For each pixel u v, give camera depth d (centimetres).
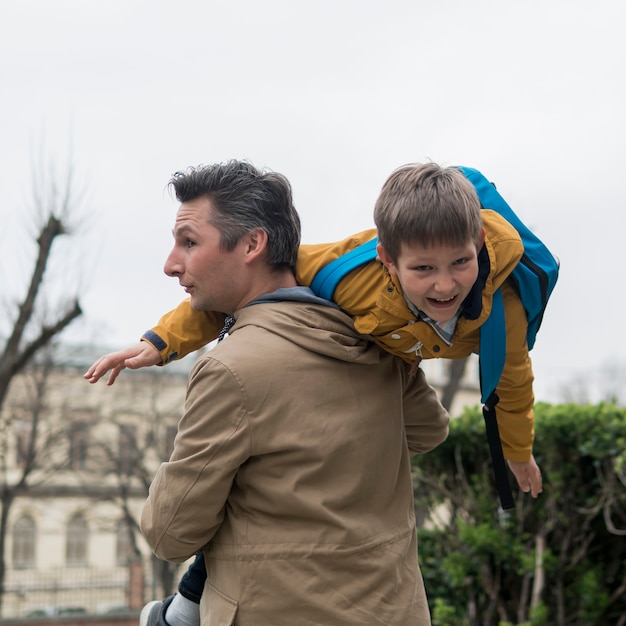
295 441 196
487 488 507
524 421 231
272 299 210
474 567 499
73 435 2805
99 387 3014
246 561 196
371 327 204
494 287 198
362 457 203
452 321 203
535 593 479
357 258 207
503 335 204
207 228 211
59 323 1127
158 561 2436
